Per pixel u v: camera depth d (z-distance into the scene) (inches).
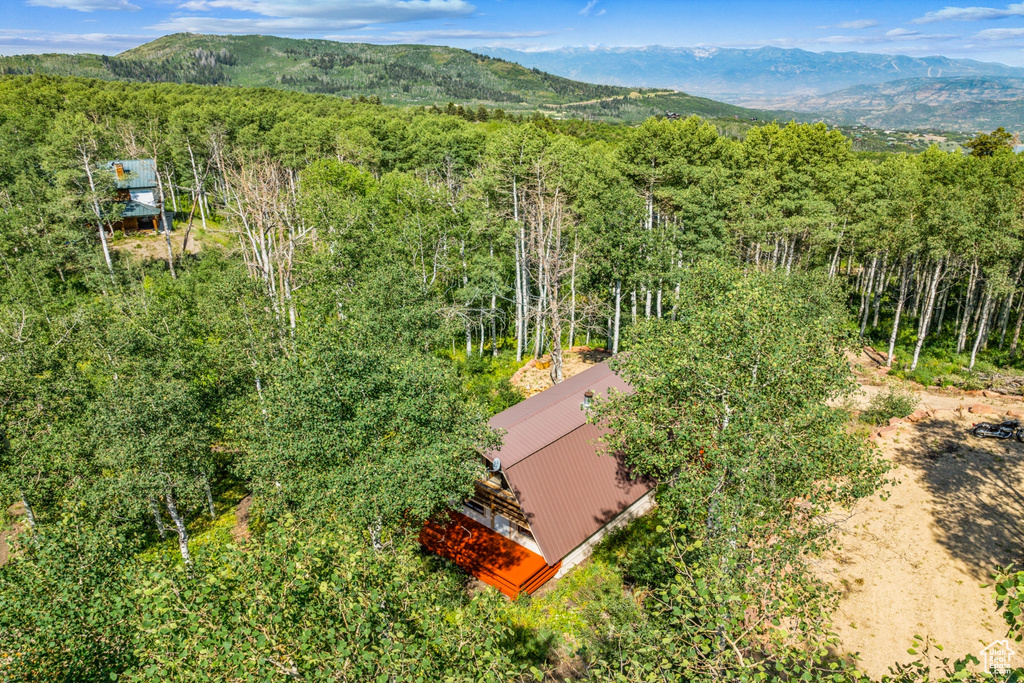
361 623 423.5
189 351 1398.9
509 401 1651.1
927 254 1900.8
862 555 995.9
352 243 1905.8
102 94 4788.4
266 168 2620.6
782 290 1067.9
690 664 445.4
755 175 2348.7
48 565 601.3
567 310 1882.4
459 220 2121.1
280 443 861.8
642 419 860.0
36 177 3014.3
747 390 738.2
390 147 3688.5
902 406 1467.8
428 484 800.9
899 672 395.9
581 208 2037.4
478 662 454.9
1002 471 1218.6
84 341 1512.1
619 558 1065.5
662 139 2268.7
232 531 1269.7
